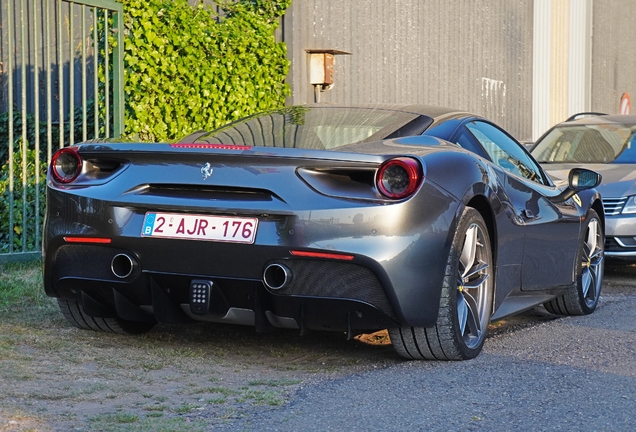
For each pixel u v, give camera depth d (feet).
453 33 74.23
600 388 21.33
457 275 22.86
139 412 18.35
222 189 21.65
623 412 19.26
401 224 21.04
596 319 32.27
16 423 17.01
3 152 53.88
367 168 21.07
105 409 18.44
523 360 24.23
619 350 25.95
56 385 20.11
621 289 40.55
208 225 21.56
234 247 21.29
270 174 21.33
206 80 47.16
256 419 18.08
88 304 23.65
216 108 48.06
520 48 86.99
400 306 21.40
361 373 22.40
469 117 27.30
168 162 22.03
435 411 18.98
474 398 20.11
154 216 21.97
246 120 26.02
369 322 21.75
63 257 23.13
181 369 22.36
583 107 104.42
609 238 43.45
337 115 25.54
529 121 89.66
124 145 22.41
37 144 39.60
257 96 50.96
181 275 21.95
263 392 20.24
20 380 20.30
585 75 104.63
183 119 46.47
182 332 27.02
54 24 53.42
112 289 22.85
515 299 28.09
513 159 28.66
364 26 62.28
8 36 38.86
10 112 38.78
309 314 21.75
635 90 121.49
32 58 53.93
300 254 20.94
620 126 52.65
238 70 49.32
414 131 24.59
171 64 45.21
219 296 22.02
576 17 101.24
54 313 28.71
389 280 21.03
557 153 51.26
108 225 22.18
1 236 43.04
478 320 24.41
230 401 19.44
